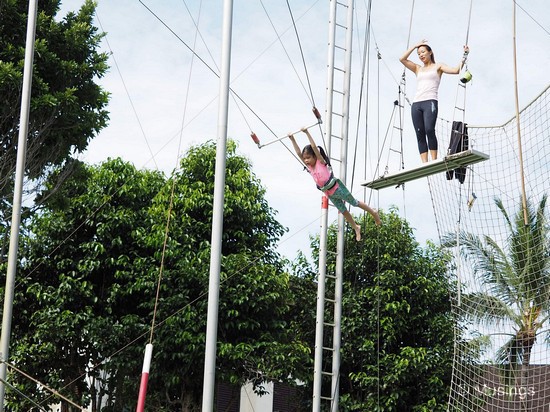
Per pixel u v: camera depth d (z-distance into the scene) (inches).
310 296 761.6
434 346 748.6
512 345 751.1
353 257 769.6
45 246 699.4
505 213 788.6
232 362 671.1
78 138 560.1
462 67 432.1
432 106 440.5
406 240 777.6
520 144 512.4
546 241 769.6
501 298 776.9
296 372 684.1
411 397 746.8
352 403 727.1
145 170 750.5
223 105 413.4
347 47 536.1
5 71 498.3
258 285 666.2
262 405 848.3
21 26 532.1
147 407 680.4
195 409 691.4
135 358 658.2
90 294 673.6
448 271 783.1
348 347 740.7
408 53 452.8
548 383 709.3
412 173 444.1
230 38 421.7
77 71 549.0
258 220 713.6
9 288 437.7
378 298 704.4
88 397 688.4
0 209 542.6
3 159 521.3
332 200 418.0
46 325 650.8
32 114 519.5
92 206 697.0
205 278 656.4
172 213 692.1
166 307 661.9
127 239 704.4
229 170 728.3
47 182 558.9
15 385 665.0
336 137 528.4
